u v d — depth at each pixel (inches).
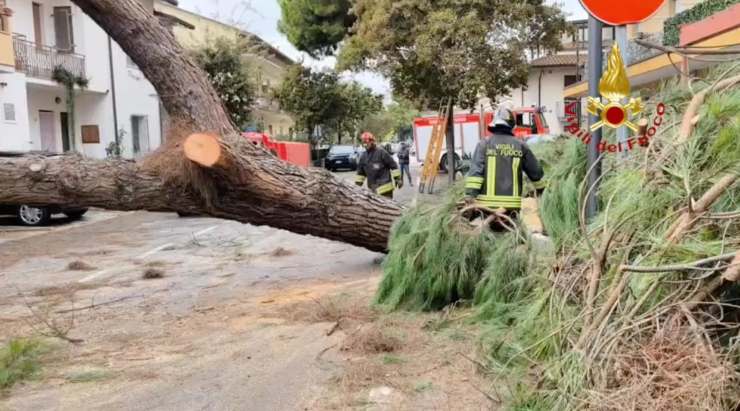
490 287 192.1
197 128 233.5
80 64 839.7
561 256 159.8
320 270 304.0
